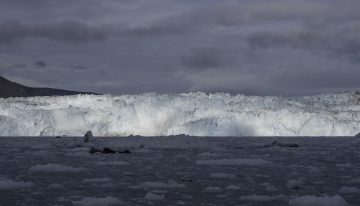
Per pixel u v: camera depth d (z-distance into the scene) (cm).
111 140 5500
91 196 1596
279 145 5106
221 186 1855
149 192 1608
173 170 2431
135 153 3803
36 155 3531
